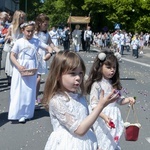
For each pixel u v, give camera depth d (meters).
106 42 47.12
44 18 9.91
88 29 37.69
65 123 3.53
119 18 63.41
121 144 7.18
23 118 8.55
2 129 8.05
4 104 10.43
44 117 9.01
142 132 8.02
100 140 5.33
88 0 65.81
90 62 23.89
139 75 18.16
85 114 3.65
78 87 3.63
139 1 61.69
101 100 3.44
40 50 9.83
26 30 8.53
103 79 5.36
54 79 3.57
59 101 3.55
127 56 33.16
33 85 8.65
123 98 5.49
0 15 12.75
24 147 6.95
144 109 10.24
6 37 11.96
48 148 3.64
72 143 3.57
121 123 5.50
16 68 8.50
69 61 3.50
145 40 55.41
